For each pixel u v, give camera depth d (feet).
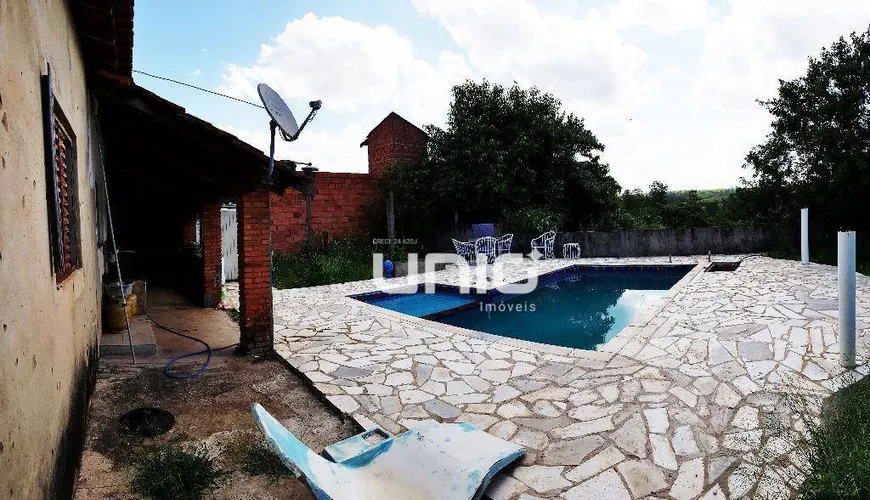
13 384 5.49
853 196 37.76
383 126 57.47
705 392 13.65
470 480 9.04
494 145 51.11
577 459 10.57
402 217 54.60
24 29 6.91
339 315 25.95
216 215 28.37
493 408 13.41
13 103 6.15
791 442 10.61
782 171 42.29
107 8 12.34
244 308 18.60
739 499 8.84
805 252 37.09
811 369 14.82
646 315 22.93
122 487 9.74
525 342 19.84
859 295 24.40
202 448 11.30
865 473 8.11
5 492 5.07
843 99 37.42
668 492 9.21
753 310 22.40
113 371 16.40
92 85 15.74
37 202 7.34
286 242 49.21
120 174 27.48
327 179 51.65
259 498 9.54
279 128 15.90
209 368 17.22
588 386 14.65
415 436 10.72
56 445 7.80
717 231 48.49
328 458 10.82
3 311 5.27
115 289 20.18
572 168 56.65
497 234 53.62
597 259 49.85
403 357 18.12
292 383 15.98
